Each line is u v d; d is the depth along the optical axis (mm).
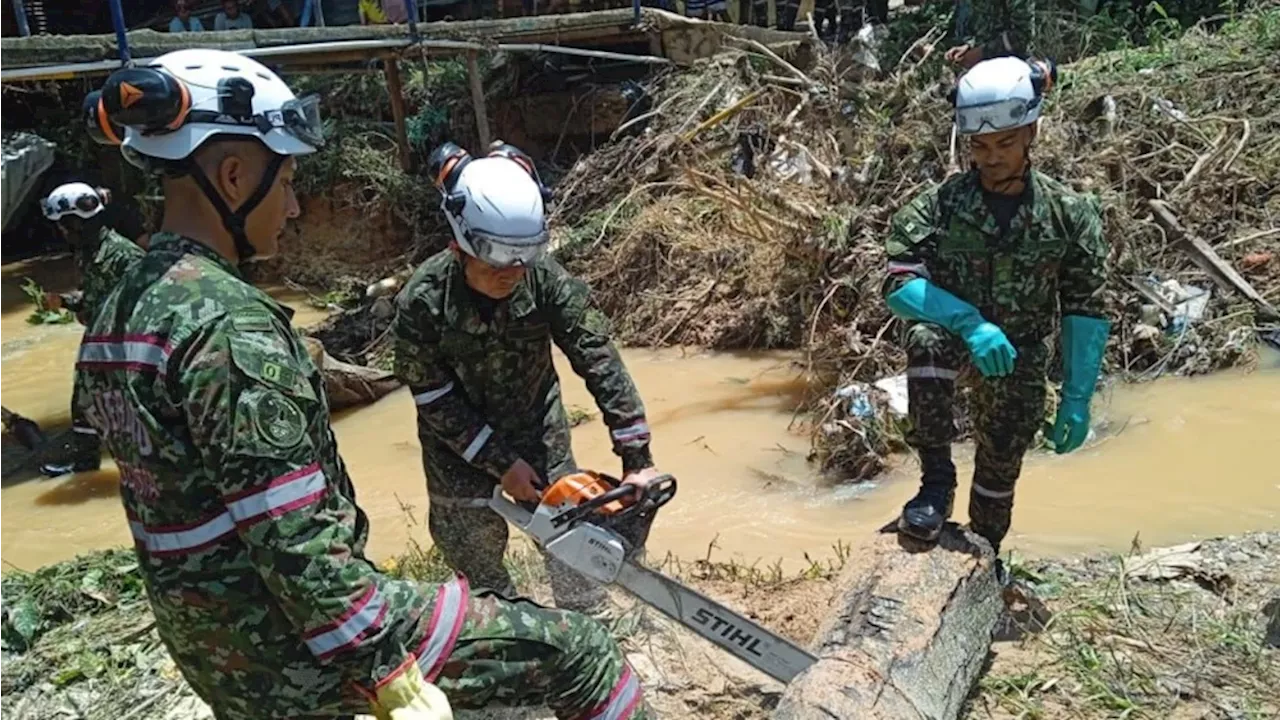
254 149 2027
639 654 3725
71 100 14852
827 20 12531
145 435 1938
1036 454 6227
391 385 8500
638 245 9570
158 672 3984
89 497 6883
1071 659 3598
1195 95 9156
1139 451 6141
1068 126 8430
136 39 6758
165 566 2006
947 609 3248
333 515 1963
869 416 6344
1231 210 8242
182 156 1959
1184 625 3797
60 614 4531
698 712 3451
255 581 2002
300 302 12039
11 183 10688
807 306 8234
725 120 10062
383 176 12188
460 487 3410
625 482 2865
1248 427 6324
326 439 2061
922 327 3459
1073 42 11039
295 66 10125
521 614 2279
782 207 8219
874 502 5898
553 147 12195
